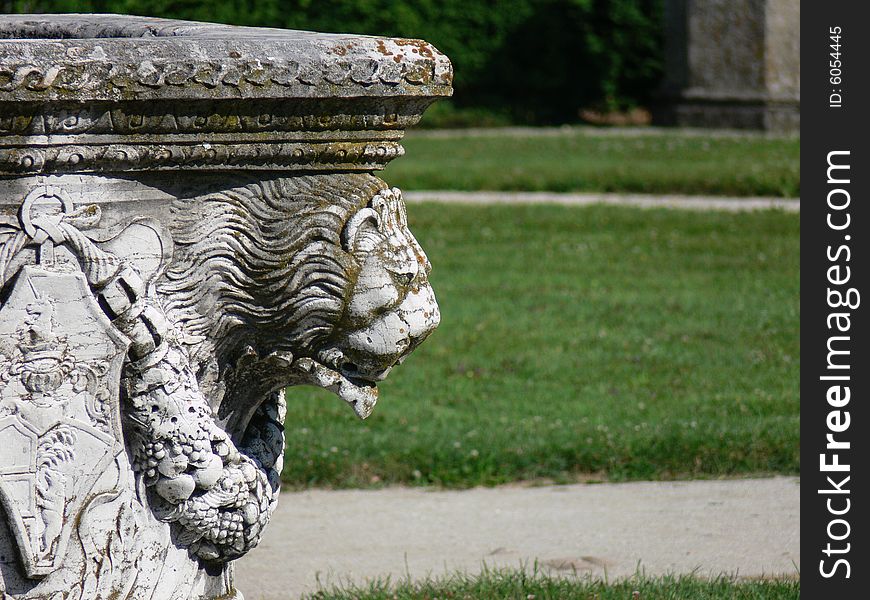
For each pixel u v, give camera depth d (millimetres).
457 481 11203
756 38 42969
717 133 42281
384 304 6078
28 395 5551
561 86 48688
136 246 5715
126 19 7297
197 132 5609
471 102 48719
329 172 6043
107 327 5637
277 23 42469
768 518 10117
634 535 9781
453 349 16047
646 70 48031
